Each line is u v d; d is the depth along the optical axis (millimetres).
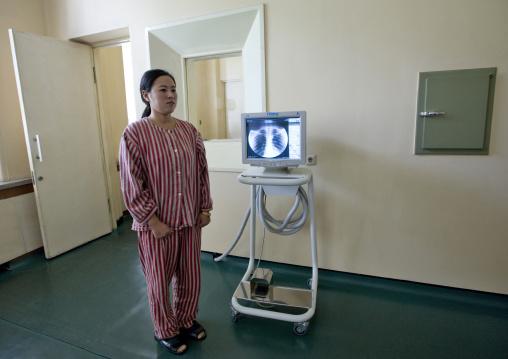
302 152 1798
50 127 2674
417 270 2100
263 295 1858
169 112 1467
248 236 2531
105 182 3316
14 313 1926
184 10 2369
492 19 1707
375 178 2080
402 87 1925
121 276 2385
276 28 2139
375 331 1691
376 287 2109
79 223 2963
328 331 1704
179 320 1684
